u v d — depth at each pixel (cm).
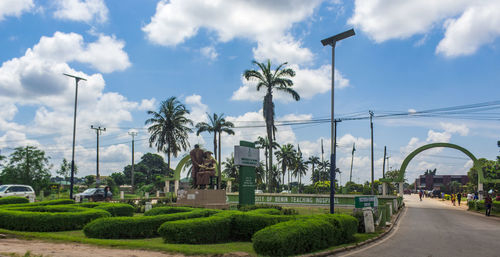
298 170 9825
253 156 2539
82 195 3591
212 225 1190
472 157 3797
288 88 4084
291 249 993
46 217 1362
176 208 1703
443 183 12144
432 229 1853
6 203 2112
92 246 1042
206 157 2552
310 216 1294
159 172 10594
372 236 1457
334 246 1200
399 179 3981
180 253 974
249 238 1262
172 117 5212
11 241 1103
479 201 3453
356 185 8806
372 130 4681
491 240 1473
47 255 881
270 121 4100
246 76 4138
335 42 1956
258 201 3728
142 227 1258
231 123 5506
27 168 4531
